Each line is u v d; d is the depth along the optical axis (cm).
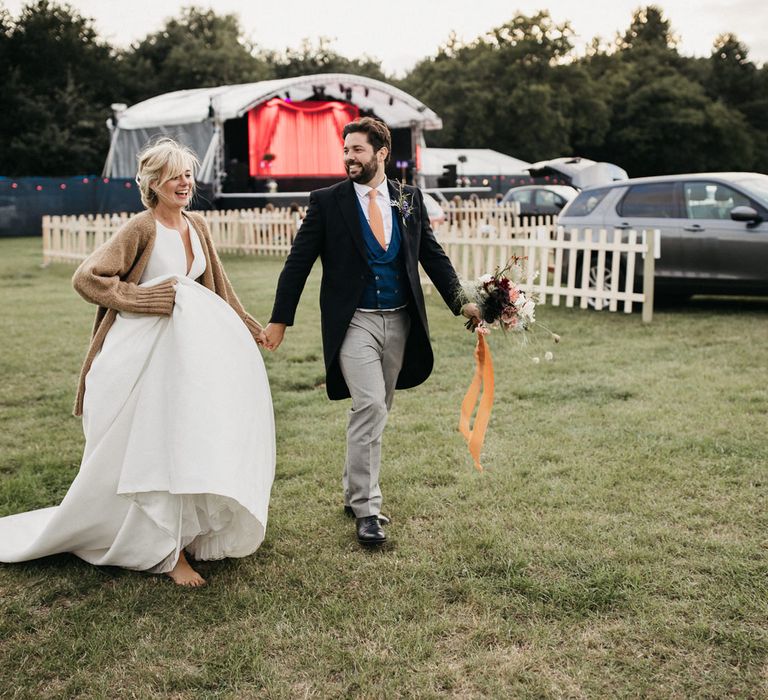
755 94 7906
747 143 6669
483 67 6250
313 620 304
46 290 1300
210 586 331
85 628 301
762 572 330
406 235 373
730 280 954
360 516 369
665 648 280
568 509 399
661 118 6369
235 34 7019
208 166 2339
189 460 309
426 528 383
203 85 5947
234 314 348
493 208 2327
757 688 257
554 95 6116
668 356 743
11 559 350
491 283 373
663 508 397
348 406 600
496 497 417
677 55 8069
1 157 4538
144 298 330
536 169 1945
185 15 6919
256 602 317
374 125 368
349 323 369
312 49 7281
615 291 987
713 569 334
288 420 566
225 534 343
